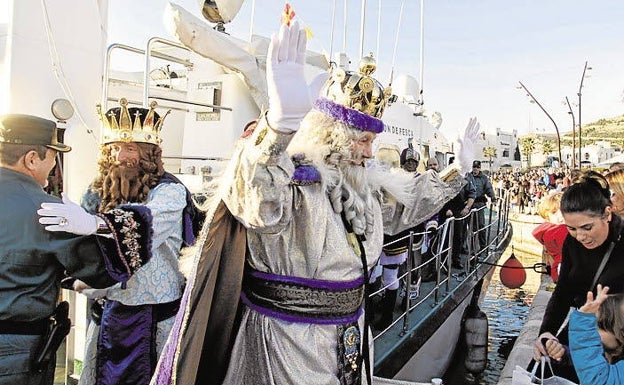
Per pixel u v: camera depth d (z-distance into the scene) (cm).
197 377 184
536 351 251
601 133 10456
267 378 171
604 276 235
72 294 325
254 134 143
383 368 353
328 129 180
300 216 168
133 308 213
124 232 182
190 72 526
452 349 607
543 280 768
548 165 6166
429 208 246
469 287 614
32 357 187
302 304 170
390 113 790
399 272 516
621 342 213
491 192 859
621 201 306
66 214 170
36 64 329
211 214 161
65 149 210
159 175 222
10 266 179
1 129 191
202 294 162
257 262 174
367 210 190
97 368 217
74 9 352
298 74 137
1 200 184
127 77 643
